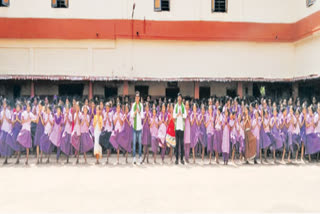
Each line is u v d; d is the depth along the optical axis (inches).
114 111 437.7
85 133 408.2
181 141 409.4
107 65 577.9
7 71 564.1
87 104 448.1
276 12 601.3
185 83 588.1
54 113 416.8
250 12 597.0
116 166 392.8
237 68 593.3
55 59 571.2
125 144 410.3
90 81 545.3
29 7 565.0
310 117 426.3
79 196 259.4
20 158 447.2
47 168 376.8
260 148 420.5
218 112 419.8
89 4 572.7
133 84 583.2
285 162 427.2
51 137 403.9
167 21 580.7
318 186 295.7
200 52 589.0
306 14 562.3
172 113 414.6
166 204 241.1
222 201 249.3
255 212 226.5
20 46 565.6
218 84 587.2
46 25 565.6
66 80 543.2
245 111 416.2
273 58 600.1
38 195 261.3
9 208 229.8
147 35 576.7
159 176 335.0
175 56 587.2
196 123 421.1
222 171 363.9
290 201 250.8
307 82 552.4
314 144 421.4
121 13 575.8
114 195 262.8
